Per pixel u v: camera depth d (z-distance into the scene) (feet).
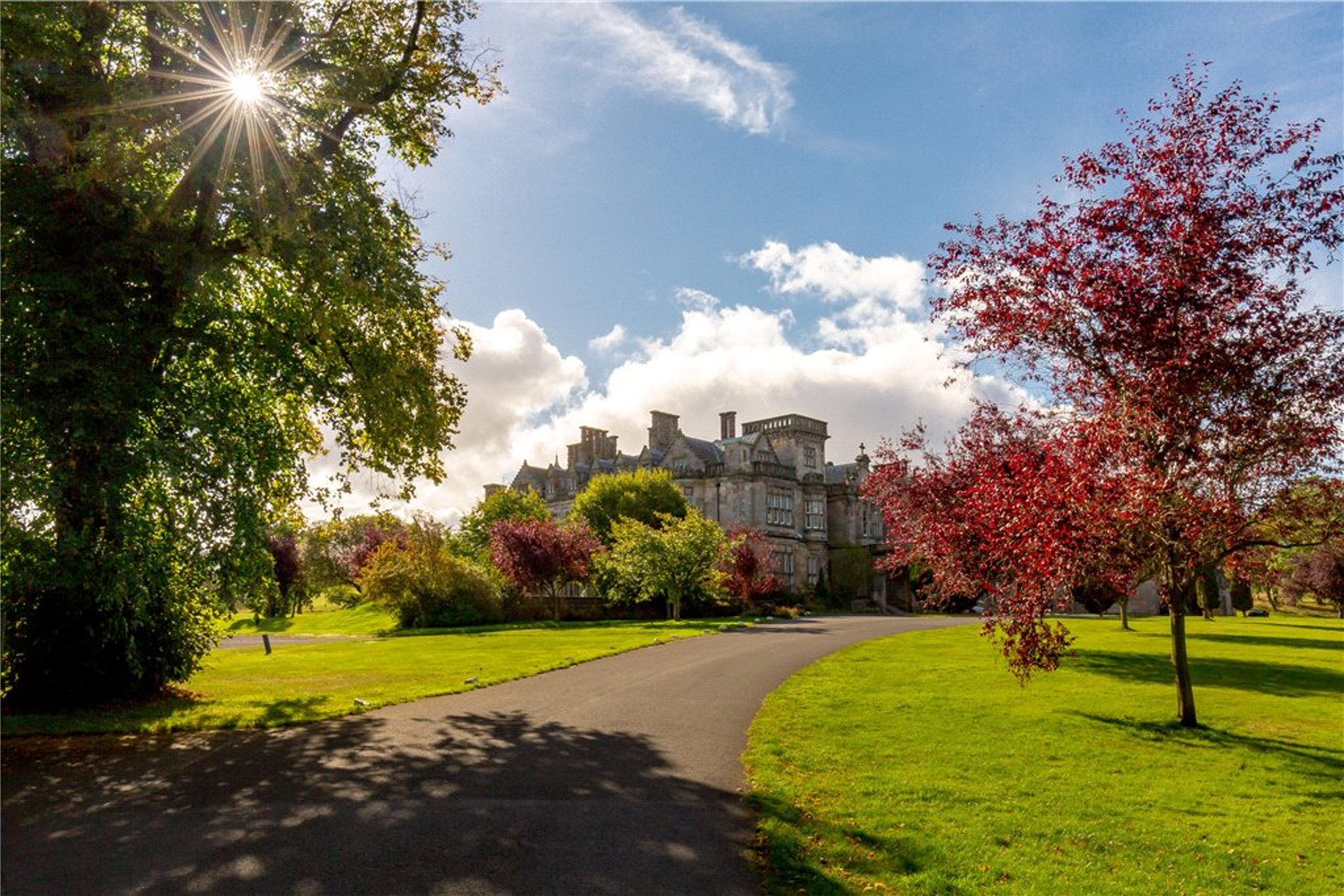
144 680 56.90
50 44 41.50
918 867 25.66
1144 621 146.51
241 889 22.97
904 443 81.87
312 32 54.39
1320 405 42.24
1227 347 42.32
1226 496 42.65
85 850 25.94
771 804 31.04
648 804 31.17
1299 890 24.80
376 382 56.70
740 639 101.65
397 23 60.80
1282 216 43.27
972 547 71.72
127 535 46.21
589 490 214.48
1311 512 45.11
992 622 47.26
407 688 59.98
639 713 49.67
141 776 35.06
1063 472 41.04
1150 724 48.14
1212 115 45.14
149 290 45.39
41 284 38.06
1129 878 25.17
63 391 38.42
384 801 31.09
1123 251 45.91
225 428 48.93
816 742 41.98
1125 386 43.70
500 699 55.11
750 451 237.66
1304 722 49.60
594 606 168.76
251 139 47.16
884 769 36.99
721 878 24.34
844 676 66.95
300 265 51.24
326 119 54.54
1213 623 140.97
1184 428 41.19
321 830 27.81
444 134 63.16
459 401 67.97
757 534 188.14
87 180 39.88
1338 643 99.14
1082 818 30.81
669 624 138.82
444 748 40.14
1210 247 42.34
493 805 30.71
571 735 43.24
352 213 49.90
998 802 32.37
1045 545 39.42
